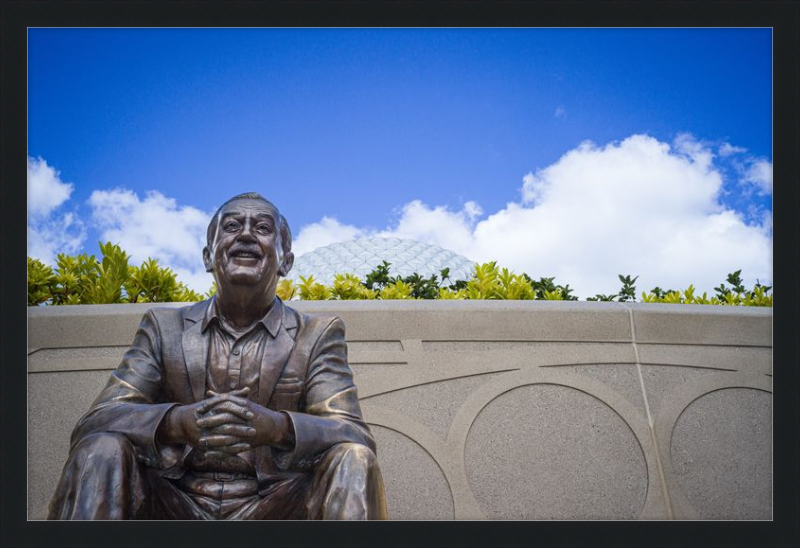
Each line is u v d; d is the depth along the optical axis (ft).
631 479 15.58
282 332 10.36
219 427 9.17
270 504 9.77
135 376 10.09
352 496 9.16
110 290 16.90
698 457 15.83
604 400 15.92
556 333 16.17
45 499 15.08
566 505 15.38
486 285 17.85
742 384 16.24
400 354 15.85
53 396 15.51
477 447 15.56
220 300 10.23
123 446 9.17
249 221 10.12
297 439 9.37
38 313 15.80
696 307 16.61
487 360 15.96
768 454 15.96
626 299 18.78
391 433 15.52
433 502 15.25
